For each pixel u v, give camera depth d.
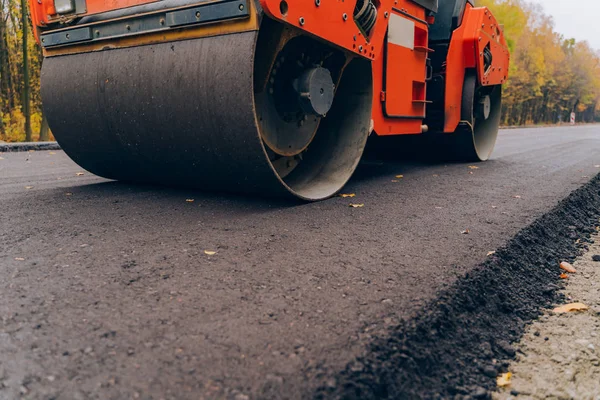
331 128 4.09
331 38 3.20
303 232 2.64
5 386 1.17
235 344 1.38
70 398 1.13
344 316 1.58
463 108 5.81
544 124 54.88
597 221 3.86
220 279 1.91
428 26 5.38
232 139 2.95
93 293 1.75
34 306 1.63
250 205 3.34
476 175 5.08
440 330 1.65
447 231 2.72
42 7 3.72
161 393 1.15
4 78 18.31
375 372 1.30
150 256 2.19
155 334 1.44
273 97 3.40
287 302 1.69
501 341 1.83
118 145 3.57
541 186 4.38
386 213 3.14
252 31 2.74
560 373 1.68
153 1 3.13
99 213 3.05
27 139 17.12
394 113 4.38
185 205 3.32
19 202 3.38
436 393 1.40
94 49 3.45
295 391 1.17
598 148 9.54
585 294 2.40
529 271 2.50
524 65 40.53
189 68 2.95
